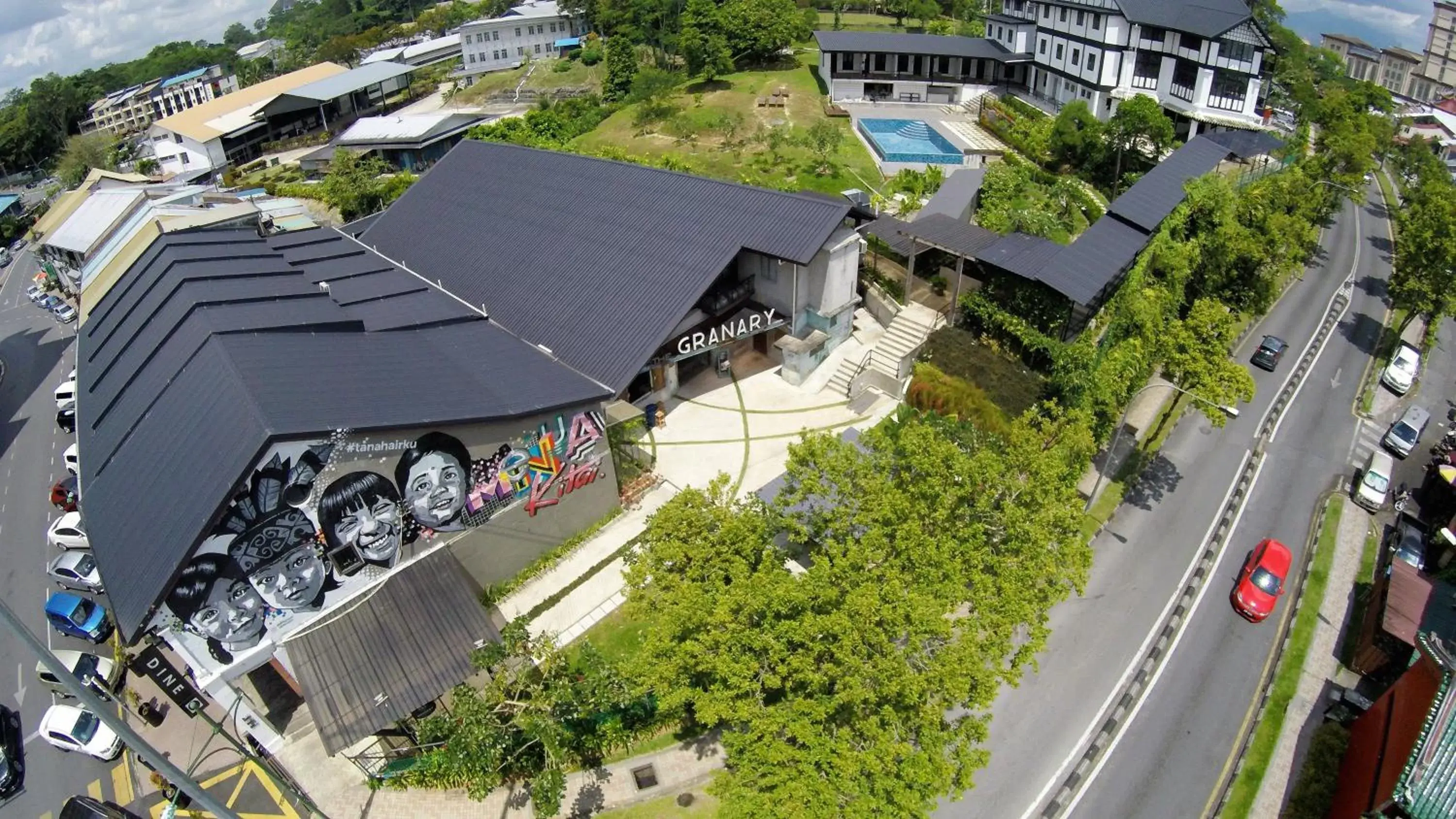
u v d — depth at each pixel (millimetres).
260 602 30375
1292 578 40625
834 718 25328
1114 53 80500
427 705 30547
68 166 131875
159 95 184875
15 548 46781
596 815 29375
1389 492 46688
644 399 47156
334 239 59406
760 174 73625
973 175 65062
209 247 52531
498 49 151250
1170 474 47188
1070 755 32094
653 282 45000
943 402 44344
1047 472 30531
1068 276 45781
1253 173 74500
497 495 35781
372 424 30297
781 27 103188
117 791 32188
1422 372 58562
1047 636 28000
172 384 35156
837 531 29312
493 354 41562
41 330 79250
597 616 36031
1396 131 109312
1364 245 78125
